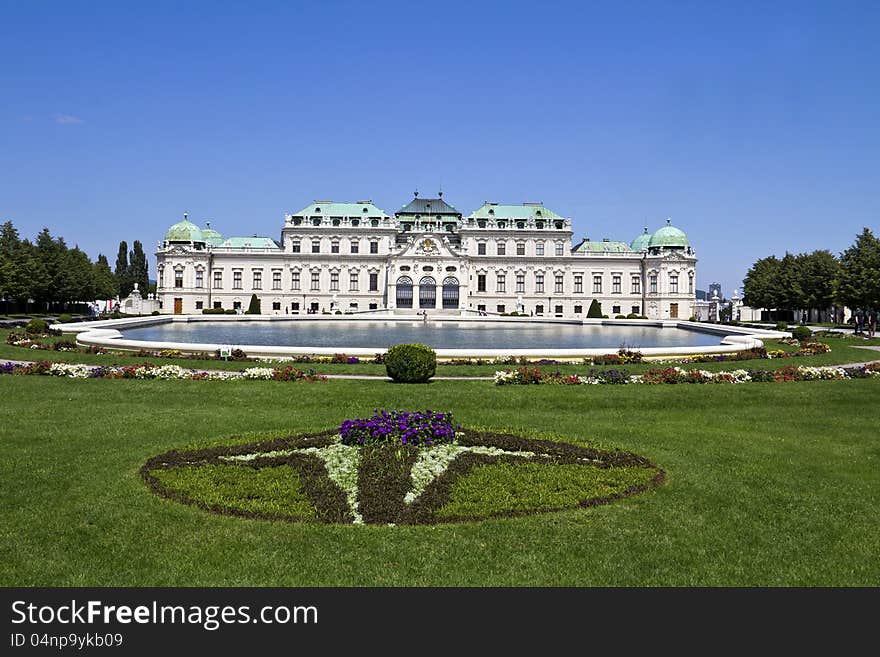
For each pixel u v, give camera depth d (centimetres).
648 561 1404
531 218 16162
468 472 1939
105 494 1752
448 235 16538
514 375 3769
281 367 4075
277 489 1783
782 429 2736
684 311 15975
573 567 1371
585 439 2406
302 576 1323
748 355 5197
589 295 16262
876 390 3659
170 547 1438
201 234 16250
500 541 1484
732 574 1359
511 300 16100
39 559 1384
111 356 4828
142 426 2592
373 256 15800
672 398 3344
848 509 1731
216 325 10238
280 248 16462
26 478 1892
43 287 12206
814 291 13112
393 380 3919
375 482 1819
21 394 3288
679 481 1933
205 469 1955
